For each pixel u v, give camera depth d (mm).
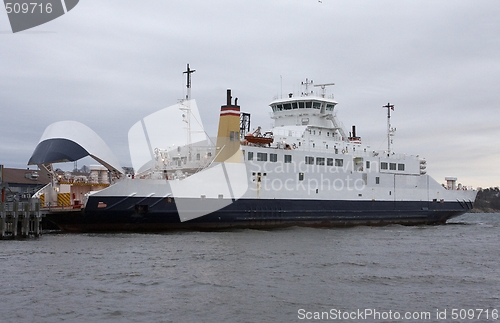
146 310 23719
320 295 26656
